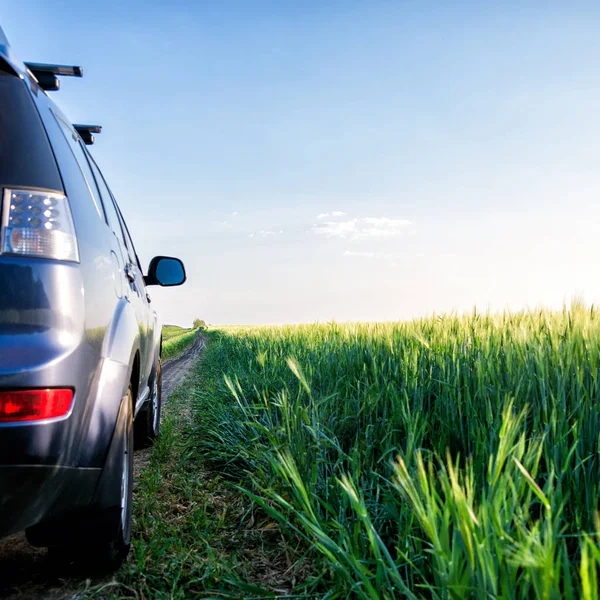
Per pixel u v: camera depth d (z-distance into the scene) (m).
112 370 2.64
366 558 2.68
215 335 42.28
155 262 5.82
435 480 2.82
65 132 2.94
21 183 2.34
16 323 2.23
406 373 4.36
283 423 4.34
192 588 2.81
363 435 4.06
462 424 3.53
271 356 8.35
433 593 2.04
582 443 2.83
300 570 3.01
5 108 2.39
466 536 1.74
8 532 2.24
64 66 3.12
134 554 3.19
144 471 5.07
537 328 4.90
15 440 2.15
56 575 2.86
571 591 1.64
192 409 8.59
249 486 4.44
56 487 2.30
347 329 8.91
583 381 3.57
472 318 5.65
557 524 1.82
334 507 3.37
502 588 1.67
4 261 2.25
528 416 3.36
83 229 2.60
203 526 3.61
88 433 2.44
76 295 2.38
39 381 2.19
